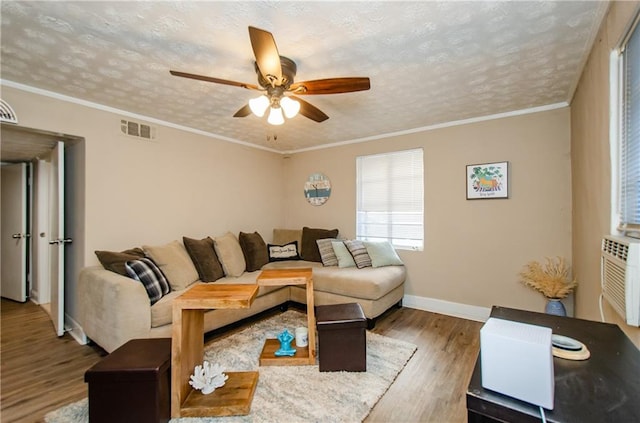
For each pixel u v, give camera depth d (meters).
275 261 4.16
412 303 3.74
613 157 1.54
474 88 2.51
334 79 1.85
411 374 2.19
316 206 4.67
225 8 1.51
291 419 1.70
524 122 3.04
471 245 3.36
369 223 4.18
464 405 1.84
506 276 3.16
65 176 3.11
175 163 3.46
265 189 4.69
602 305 1.74
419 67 2.13
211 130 3.73
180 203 3.51
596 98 1.82
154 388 1.59
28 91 2.43
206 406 1.73
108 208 2.89
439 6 1.50
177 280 2.75
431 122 3.46
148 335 2.27
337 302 3.21
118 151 2.96
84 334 2.69
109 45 1.85
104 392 1.57
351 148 4.30
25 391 2.00
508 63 2.09
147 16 1.57
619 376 0.83
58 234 2.88
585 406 0.71
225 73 2.23
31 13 1.54
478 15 1.57
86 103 2.75
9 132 2.57
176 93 2.58
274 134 3.95
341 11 1.53
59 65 2.10
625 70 1.44
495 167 3.20
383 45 1.84
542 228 2.97
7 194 4.25
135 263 2.43
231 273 3.36
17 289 4.09
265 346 2.54
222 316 2.80
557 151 2.89
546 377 0.71
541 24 1.64
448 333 2.91
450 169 3.47
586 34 1.74
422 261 3.68
